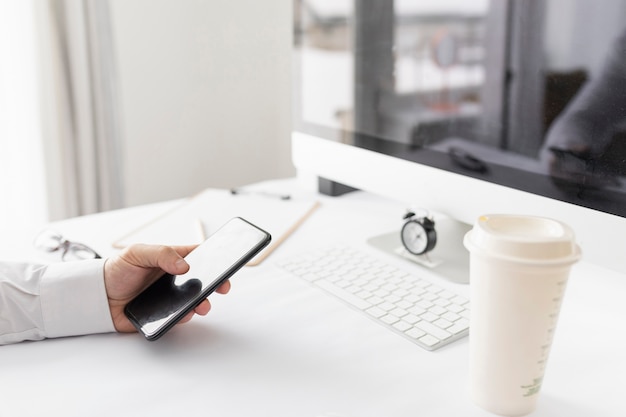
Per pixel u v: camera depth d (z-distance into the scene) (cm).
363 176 89
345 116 90
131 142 186
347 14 87
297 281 72
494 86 70
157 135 191
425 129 79
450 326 60
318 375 53
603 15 59
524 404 46
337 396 50
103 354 57
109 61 161
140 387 51
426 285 69
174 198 199
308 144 98
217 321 62
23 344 59
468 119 73
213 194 106
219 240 65
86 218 95
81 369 54
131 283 62
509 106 68
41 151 158
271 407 48
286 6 166
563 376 52
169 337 59
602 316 63
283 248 82
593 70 60
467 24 72
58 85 154
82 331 60
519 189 69
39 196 163
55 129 155
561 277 42
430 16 75
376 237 85
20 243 84
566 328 61
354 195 106
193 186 203
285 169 182
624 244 60
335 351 56
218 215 94
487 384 47
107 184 167
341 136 91
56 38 152
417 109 79
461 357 56
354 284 69
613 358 55
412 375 53
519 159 68
